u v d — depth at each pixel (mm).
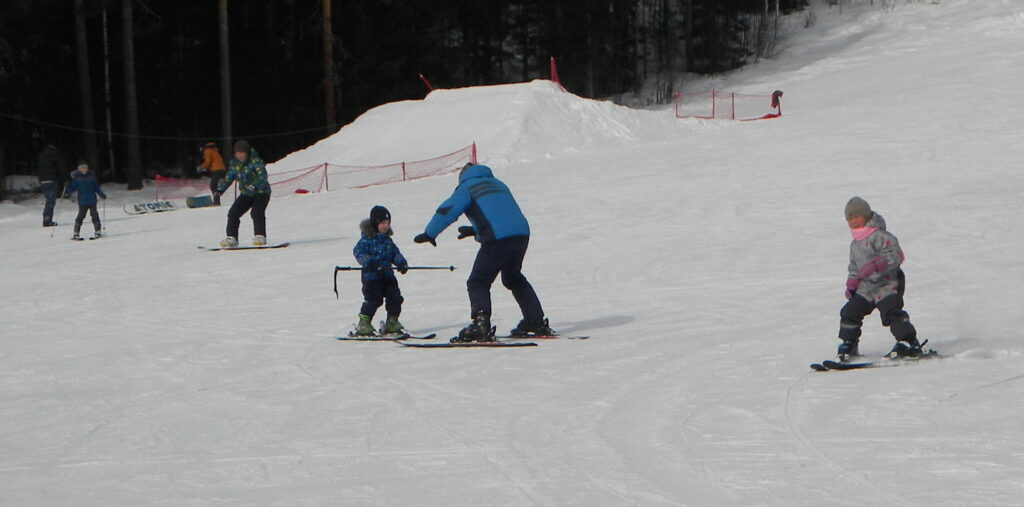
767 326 12070
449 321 13656
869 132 33000
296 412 9109
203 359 11812
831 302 13250
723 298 13984
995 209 19156
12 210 38000
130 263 20594
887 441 7223
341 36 56000
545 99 41188
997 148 26984
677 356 10695
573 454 7410
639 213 22453
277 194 35781
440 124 40844
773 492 6328
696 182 26328
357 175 37500
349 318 14086
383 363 11133
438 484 6840
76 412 9484
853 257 9703
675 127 42781
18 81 48938
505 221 11789
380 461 7438
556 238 20125
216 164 33250
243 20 54906
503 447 7664
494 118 39969
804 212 20828
